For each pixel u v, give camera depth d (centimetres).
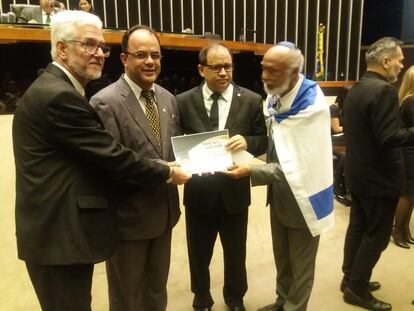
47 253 126
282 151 172
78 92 127
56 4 358
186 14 556
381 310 220
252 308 226
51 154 124
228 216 198
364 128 203
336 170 389
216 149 167
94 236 130
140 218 157
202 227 198
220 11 577
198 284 208
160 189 160
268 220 317
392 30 688
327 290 244
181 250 276
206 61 179
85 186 128
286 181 175
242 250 205
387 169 203
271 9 609
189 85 324
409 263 279
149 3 530
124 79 158
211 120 185
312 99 170
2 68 240
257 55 347
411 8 665
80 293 134
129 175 136
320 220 174
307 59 651
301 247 184
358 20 672
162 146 161
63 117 120
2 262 230
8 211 230
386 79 205
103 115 149
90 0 491
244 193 193
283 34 625
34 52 249
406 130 192
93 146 125
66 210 125
